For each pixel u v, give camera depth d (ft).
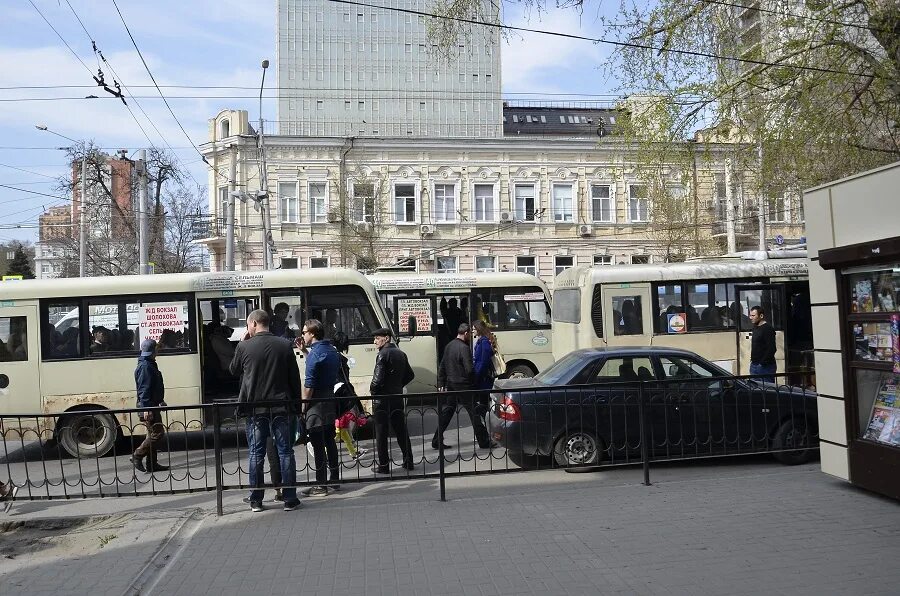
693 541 19.81
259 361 24.76
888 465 22.76
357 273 43.70
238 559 19.48
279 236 121.49
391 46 188.65
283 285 42.39
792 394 29.84
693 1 36.65
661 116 38.88
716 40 37.32
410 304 55.11
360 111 187.01
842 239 24.90
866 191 23.79
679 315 50.06
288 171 121.29
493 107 186.70
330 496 26.66
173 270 134.21
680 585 16.71
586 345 49.62
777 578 16.97
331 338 42.65
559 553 19.16
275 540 21.09
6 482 26.61
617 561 18.43
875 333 23.53
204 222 124.26
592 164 127.03
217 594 17.07
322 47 186.80
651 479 28.30
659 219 107.86
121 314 39.81
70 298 39.37
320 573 18.22
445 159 124.67
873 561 17.93
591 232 126.52
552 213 126.41
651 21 37.37
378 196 122.21
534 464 28.12
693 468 30.45
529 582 17.17
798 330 51.26
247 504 25.95
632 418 28.12
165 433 26.00
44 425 25.31
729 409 29.07
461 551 19.56
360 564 18.78
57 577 18.75
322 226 122.01
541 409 27.71
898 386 23.20
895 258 22.00
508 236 125.80
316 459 25.80
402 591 16.85
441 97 187.01
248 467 25.89
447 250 124.47
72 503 26.94
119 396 39.14
